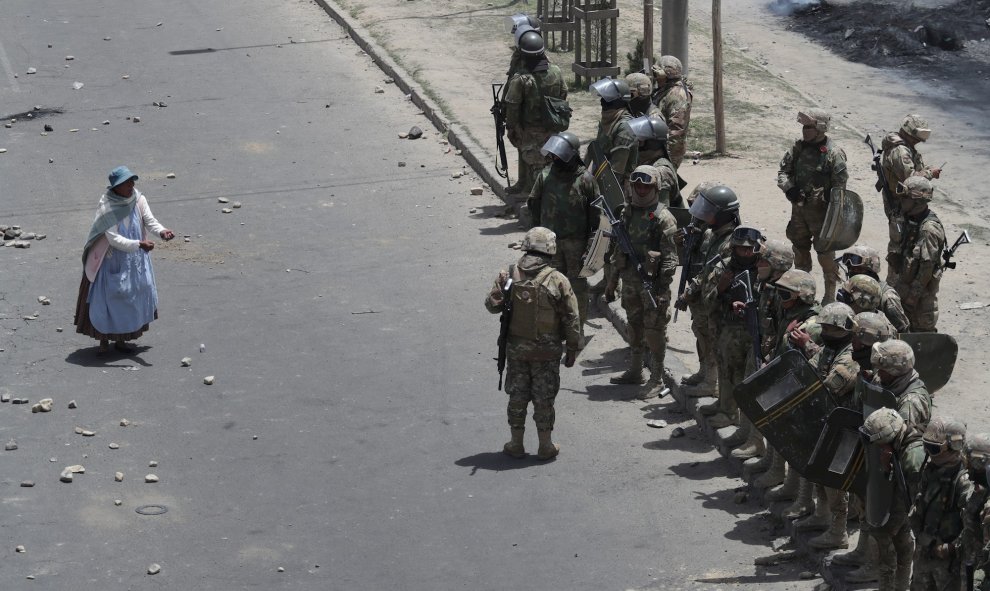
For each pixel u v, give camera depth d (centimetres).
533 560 2550
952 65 6312
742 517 2694
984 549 1989
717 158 4866
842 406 2375
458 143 5169
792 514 2603
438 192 4769
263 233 4422
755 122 5291
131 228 3462
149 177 4959
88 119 5656
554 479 2864
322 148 5266
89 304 3466
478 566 2534
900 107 5656
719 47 4806
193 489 2842
